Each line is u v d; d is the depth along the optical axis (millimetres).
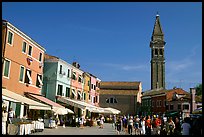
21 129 20797
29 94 31812
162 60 130750
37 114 34281
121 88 77938
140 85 81250
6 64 27578
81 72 50188
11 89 28469
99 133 27641
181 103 62219
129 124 27172
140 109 78875
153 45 132500
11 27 27859
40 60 36031
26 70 31938
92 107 45938
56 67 41000
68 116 44562
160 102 69688
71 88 45781
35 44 34000
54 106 31625
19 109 29469
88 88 54688
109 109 56188
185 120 16906
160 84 128875
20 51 30297
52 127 32812
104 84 79438
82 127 37625
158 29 134500
